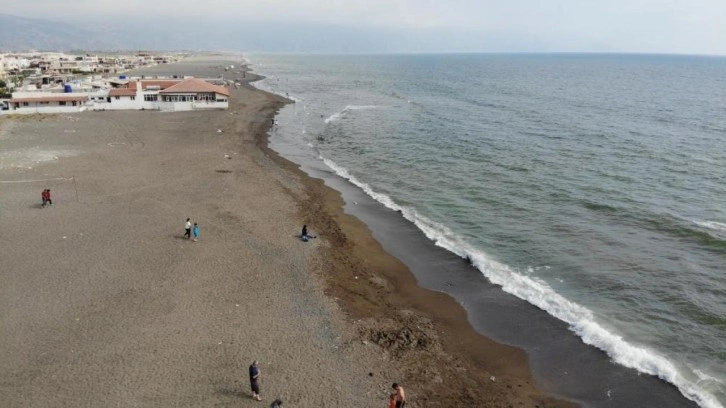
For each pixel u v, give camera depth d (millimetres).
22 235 35906
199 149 64188
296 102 115938
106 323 25484
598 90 148000
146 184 48531
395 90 149500
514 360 24328
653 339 25625
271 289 29625
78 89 108938
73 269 31062
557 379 22984
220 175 52562
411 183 52406
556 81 185875
